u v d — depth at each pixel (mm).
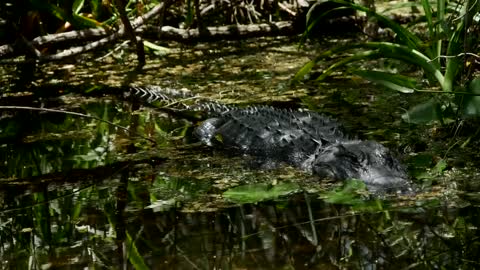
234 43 12492
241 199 5531
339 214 5195
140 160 6715
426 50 7836
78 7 10500
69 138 7523
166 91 9336
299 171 6398
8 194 5848
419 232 4758
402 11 13453
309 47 11859
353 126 7512
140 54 11000
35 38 10227
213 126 7715
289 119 7535
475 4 6953
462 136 6918
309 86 9383
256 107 8023
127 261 4430
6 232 5031
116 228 5020
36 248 4707
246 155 6922
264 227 4969
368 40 12055
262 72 10289
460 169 6016
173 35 11742
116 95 9367
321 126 7273
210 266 4305
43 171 6410
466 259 4281
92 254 4559
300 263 4309
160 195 5734
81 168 6480
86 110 8695
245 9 13727
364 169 6027
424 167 6125
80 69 10859
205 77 10172
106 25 10641
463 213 5062
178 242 4719
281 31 12828
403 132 7211
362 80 9562
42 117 8445
